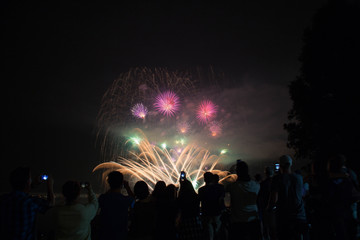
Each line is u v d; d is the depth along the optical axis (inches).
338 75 754.8
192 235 235.8
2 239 170.7
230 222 246.5
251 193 242.4
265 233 327.0
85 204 202.4
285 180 234.8
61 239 190.1
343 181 225.1
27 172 185.2
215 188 290.0
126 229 209.2
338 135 738.2
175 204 239.0
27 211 176.6
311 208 248.4
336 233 217.3
